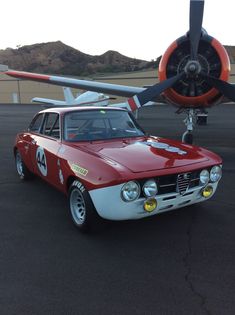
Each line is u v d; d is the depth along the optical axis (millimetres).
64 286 2938
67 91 22422
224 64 7699
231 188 5609
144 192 3463
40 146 4949
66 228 4152
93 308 2641
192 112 8766
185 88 8078
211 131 13203
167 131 13430
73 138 4516
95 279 3039
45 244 3730
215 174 4004
